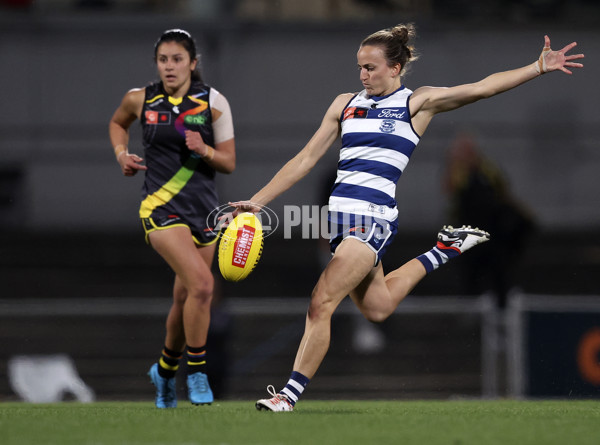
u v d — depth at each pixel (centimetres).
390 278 1622
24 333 3409
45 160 4741
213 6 4903
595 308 2516
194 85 1727
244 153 4819
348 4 4975
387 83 1495
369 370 3406
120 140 1778
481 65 4800
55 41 4759
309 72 4844
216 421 1323
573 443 1105
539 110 4759
